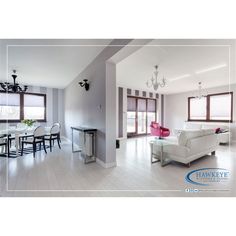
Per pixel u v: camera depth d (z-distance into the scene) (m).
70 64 4.10
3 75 5.06
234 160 3.88
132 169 3.22
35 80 5.78
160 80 5.82
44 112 6.98
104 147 3.32
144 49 3.19
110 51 2.97
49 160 3.81
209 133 4.13
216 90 6.95
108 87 3.29
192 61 3.88
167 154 3.61
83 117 4.61
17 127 5.12
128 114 7.83
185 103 8.34
